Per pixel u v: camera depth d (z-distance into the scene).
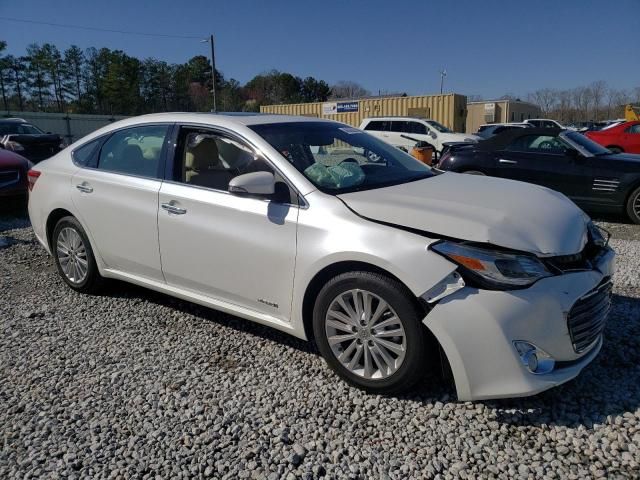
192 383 3.20
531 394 2.62
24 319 4.20
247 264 3.35
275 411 2.90
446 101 25.33
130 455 2.56
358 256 2.86
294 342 3.73
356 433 2.70
